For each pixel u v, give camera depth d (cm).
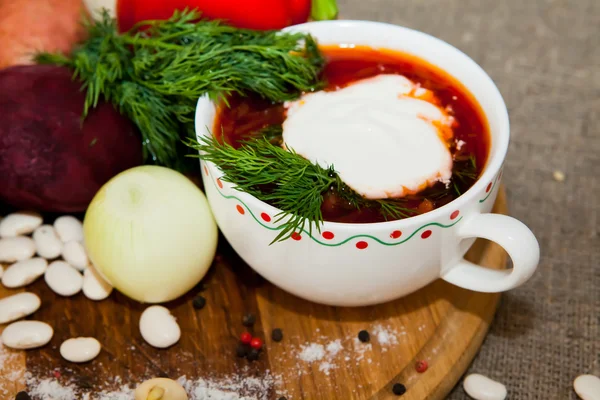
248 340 39
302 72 41
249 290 41
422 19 59
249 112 40
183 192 39
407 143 37
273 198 35
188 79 40
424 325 39
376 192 36
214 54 41
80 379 38
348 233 34
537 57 56
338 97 40
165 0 43
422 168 37
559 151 50
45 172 41
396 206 35
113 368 38
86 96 41
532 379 40
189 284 40
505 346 41
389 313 40
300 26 42
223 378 38
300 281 37
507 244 34
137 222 38
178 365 38
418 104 39
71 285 40
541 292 43
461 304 40
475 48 57
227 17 44
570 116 52
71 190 42
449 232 35
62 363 38
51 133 41
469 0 60
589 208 47
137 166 43
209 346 39
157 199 38
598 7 60
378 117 38
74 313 40
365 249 34
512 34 58
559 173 49
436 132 38
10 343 38
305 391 37
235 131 39
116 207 38
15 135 40
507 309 42
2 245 42
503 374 40
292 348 39
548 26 58
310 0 47
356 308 40
